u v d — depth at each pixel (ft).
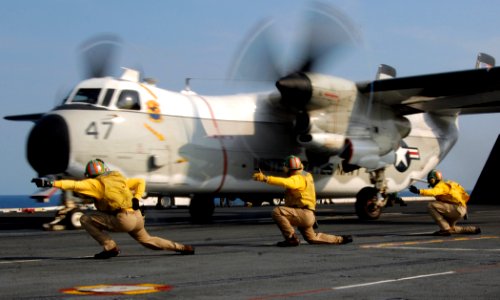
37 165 66.44
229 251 43.78
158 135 72.43
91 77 77.05
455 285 28.04
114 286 28.50
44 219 104.88
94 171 38.17
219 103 81.25
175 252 43.24
